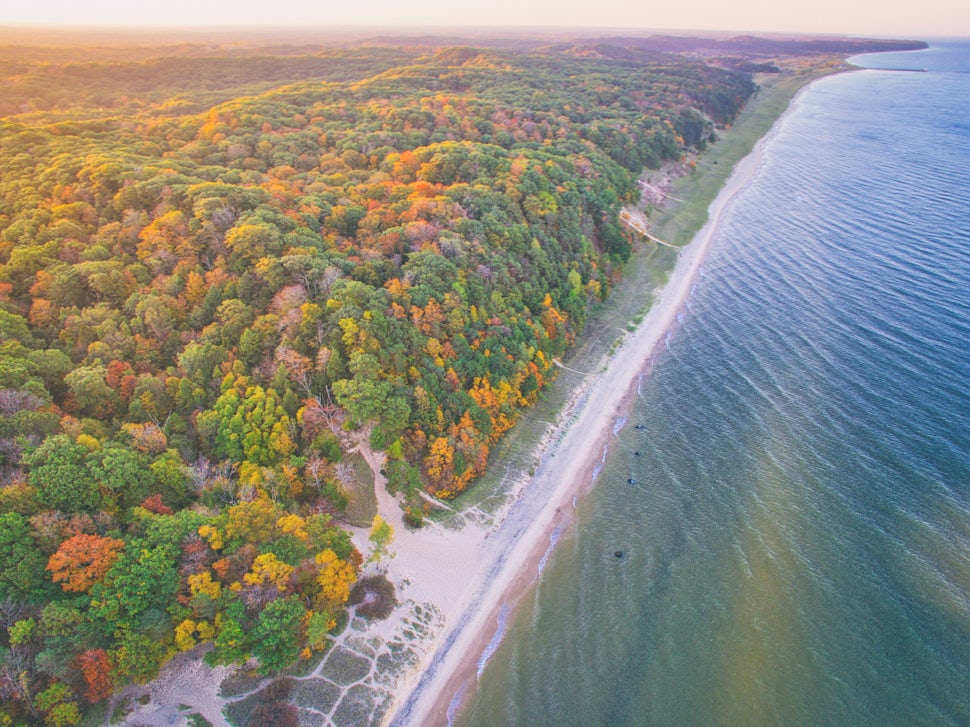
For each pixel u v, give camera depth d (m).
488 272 88.44
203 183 89.06
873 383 87.44
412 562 63.31
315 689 51.12
